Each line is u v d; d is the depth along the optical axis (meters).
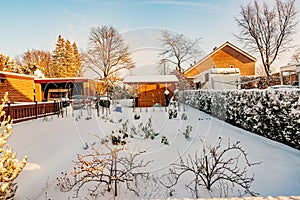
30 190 2.37
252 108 5.26
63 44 36.16
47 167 2.98
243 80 14.05
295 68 10.12
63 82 16.91
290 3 18.58
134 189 2.39
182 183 2.54
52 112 10.75
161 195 2.25
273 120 4.42
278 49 19.64
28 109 8.58
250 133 5.16
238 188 2.39
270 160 3.23
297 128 3.74
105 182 2.40
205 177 2.56
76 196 2.22
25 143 4.29
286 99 4.02
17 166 1.96
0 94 11.80
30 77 14.80
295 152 3.59
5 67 20.75
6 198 1.91
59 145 4.12
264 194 2.25
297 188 2.36
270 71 20.03
